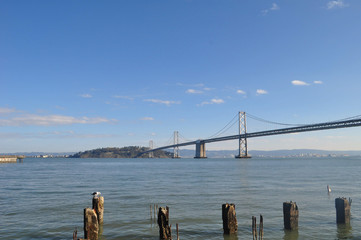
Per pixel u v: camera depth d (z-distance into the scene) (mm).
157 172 87938
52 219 23156
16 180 59906
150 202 30516
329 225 20578
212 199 32125
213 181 54656
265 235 18562
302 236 18266
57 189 43094
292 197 32938
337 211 20875
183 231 19609
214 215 24078
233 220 18703
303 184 47094
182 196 34594
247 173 78250
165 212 17844
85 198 33938
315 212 24688
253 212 25000
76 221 22484
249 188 42062
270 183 49281
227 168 111000
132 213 25125
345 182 50312
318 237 18047
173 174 77562
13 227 20750
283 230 19547
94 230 16953
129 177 67625
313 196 33656
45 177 68562
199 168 113688
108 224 21469
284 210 19719
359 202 29406
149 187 44938
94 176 71875
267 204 28672
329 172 80750
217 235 18734
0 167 125375
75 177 68438
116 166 141625
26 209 27172
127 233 19328
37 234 19109
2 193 38688
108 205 28906
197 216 23734
